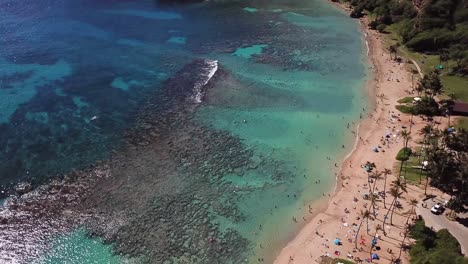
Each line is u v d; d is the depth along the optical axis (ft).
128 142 324.80
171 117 355.36
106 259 234.38
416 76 420.36
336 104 376.68
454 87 393.70
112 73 422.00
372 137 330.95
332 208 266.57
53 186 281.74
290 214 264.11
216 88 397.80
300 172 298.15
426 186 277.44
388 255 231.30
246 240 246.47
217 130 340.39
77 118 351.05
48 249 240.12
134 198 273.75
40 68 425.69
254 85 405.18
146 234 248.93
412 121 347.97
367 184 283.38
